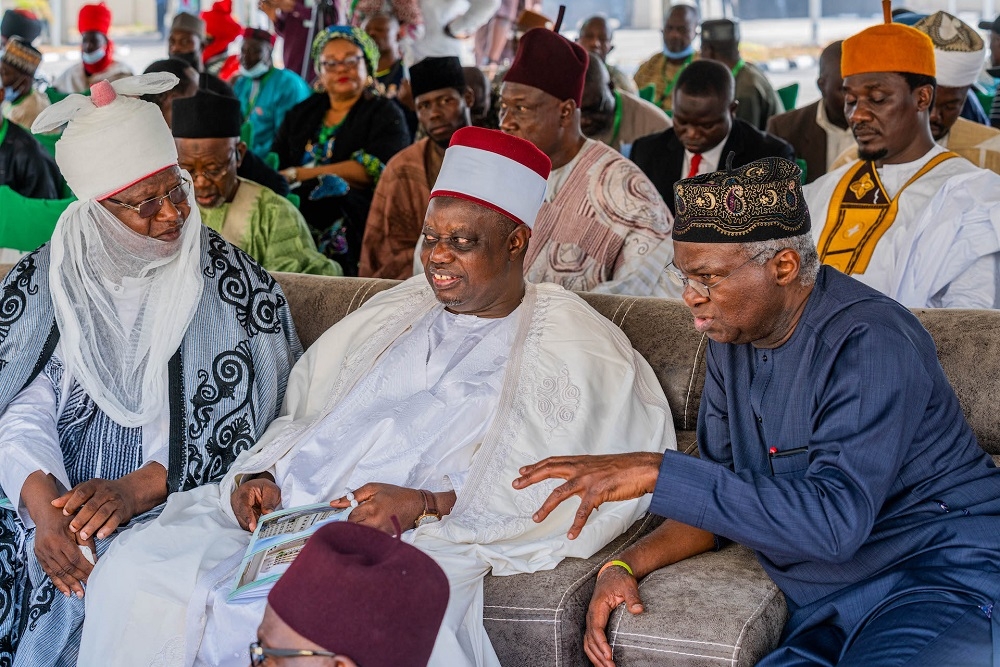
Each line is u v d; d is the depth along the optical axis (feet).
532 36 12.41
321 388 10.03
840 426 6.94
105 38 25.59
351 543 4.76
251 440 9.80
